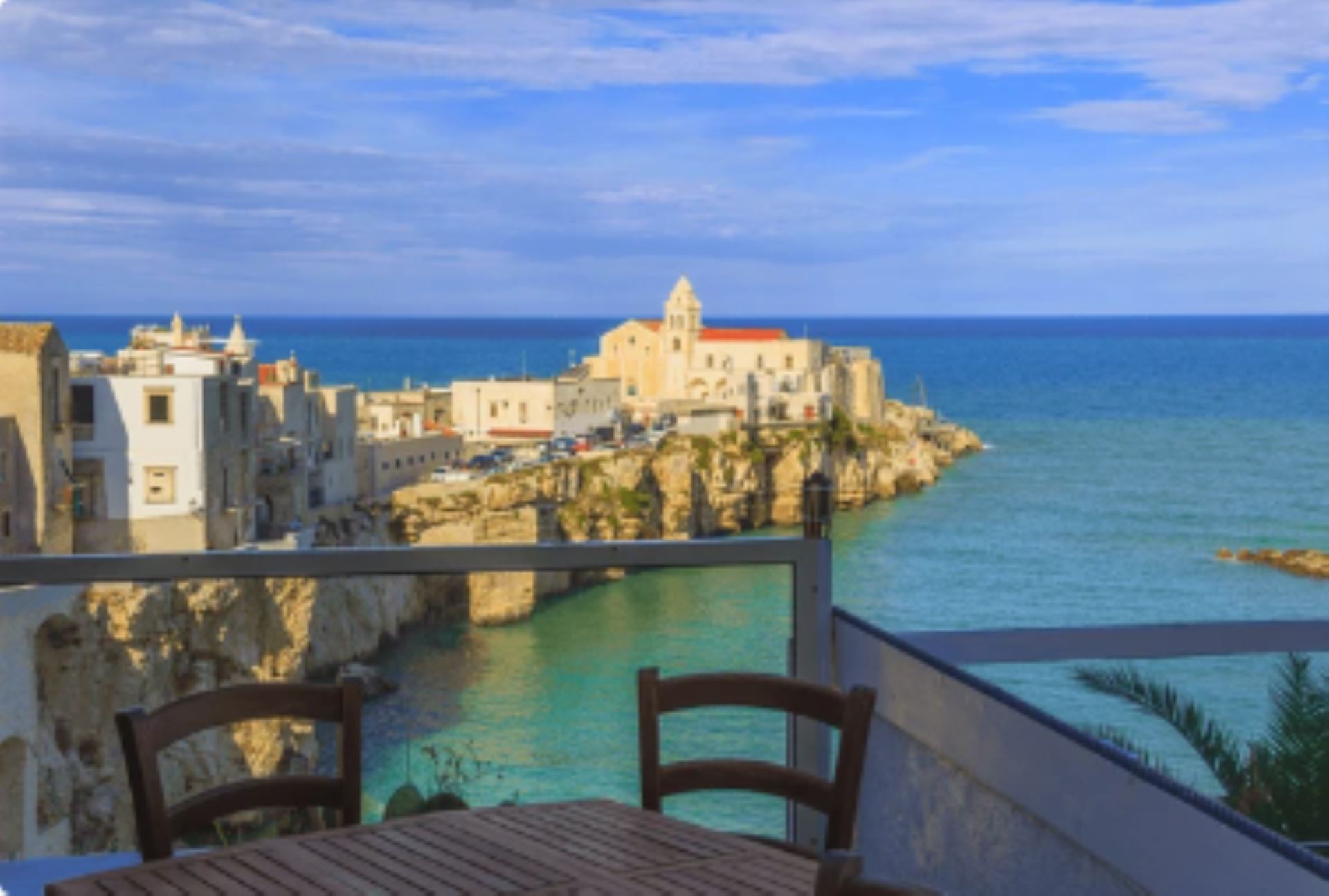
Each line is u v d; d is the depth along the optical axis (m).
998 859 4.07
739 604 4.91
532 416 110.75
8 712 4.82
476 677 4.73
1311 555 98.38
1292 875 2.87
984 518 115.44
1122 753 3.54
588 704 4.72
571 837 3.32
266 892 2.95
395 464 87.06
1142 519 114.75
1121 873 3.49
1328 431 162.00
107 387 55.19
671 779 3.75
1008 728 3.99
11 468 51.88
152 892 2.96
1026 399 195.88
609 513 96.00
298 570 4.75
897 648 4.62
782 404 118.25
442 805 4.66
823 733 4.68
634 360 134.25
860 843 4.98
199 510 56.09
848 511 118.31
